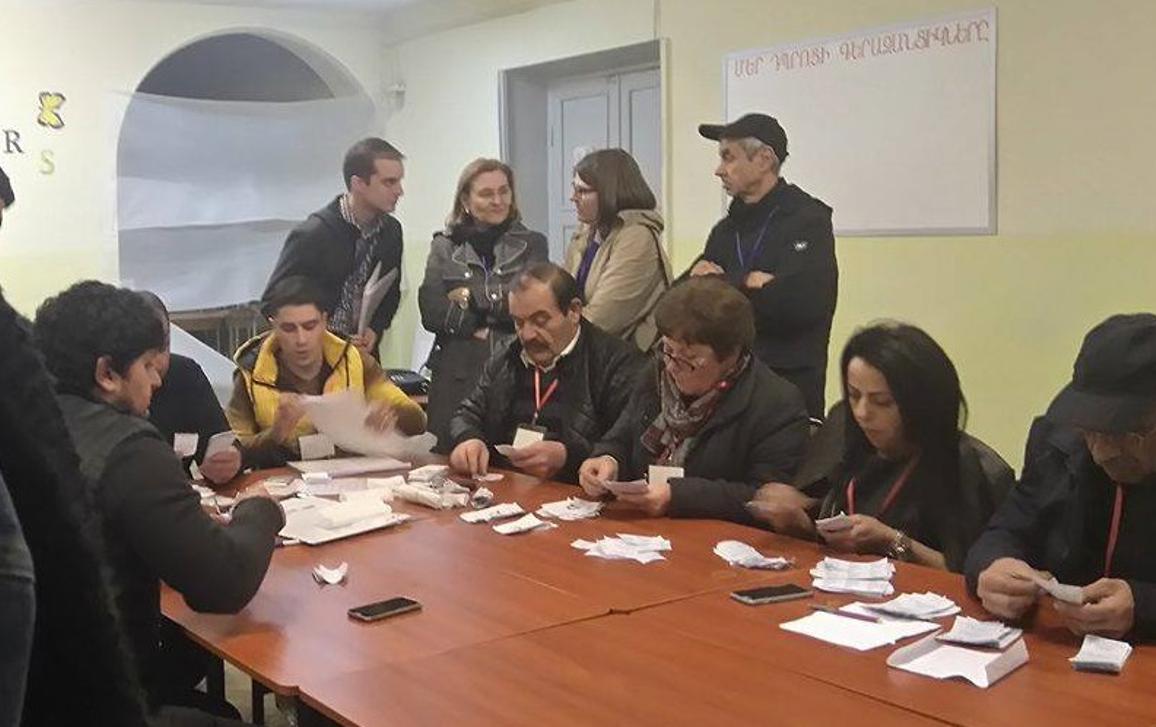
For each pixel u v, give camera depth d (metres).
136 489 1.97
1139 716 1.58
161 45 6.10
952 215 4.11
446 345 4.21
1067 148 3.78
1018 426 3.99
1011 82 3.91
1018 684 1.70
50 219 5.84
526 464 3.22
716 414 2.90
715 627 2.00
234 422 3.62
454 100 6.43
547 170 6.28
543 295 3.29
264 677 1.80
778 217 3.90
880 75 4.30
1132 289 3.64
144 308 2.13
